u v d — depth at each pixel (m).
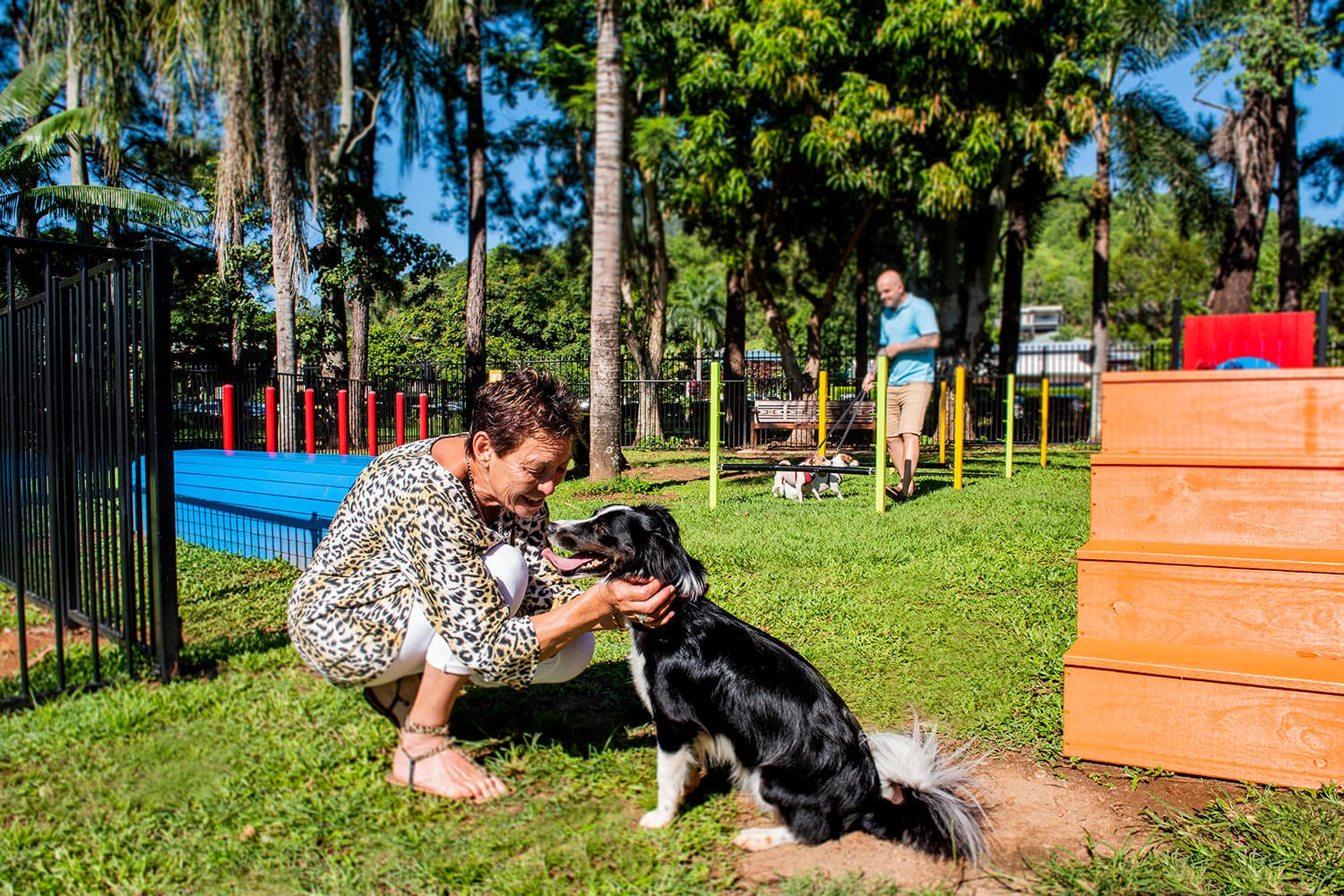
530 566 3.02
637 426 16.84
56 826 2.38
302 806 2.48
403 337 30.95
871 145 14.34
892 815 2.37
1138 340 42.31
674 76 15.79
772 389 17.70
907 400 8.59
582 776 2.75
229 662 3.62
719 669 2.45
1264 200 18.59
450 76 18.73
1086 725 2.88
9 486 4.74
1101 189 18.84
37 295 4.07
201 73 15.48
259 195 17.55
